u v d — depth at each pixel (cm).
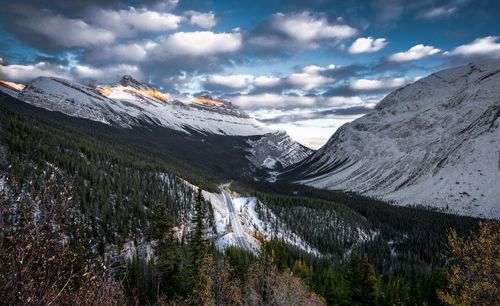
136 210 10250
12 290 573
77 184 9975
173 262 4725
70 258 663
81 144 14750
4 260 582
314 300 4647
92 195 10100
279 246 10688
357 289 5422
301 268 8588
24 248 588
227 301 4075
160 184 13700
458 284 1972
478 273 1859
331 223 16900
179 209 12169
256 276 4659
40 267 605
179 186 14788
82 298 705
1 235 578
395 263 12438
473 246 1897
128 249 7950
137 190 11812
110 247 8062
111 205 10188
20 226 592
